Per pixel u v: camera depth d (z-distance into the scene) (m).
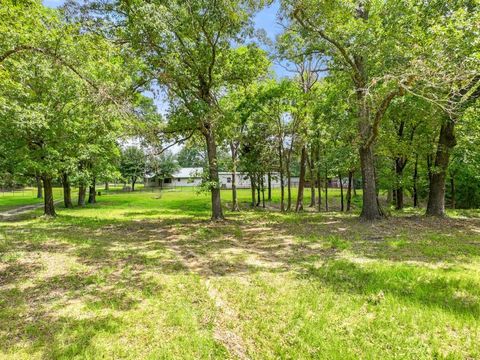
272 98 18.03
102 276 5.87
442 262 6.36
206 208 23.56
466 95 9.02
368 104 10.33
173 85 11.66
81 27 7.59
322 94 17.88
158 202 29.09
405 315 4.01
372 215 12.34
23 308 4.43
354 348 3.38
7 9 6.53
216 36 12.30
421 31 9.11
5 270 6.18
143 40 10.69
